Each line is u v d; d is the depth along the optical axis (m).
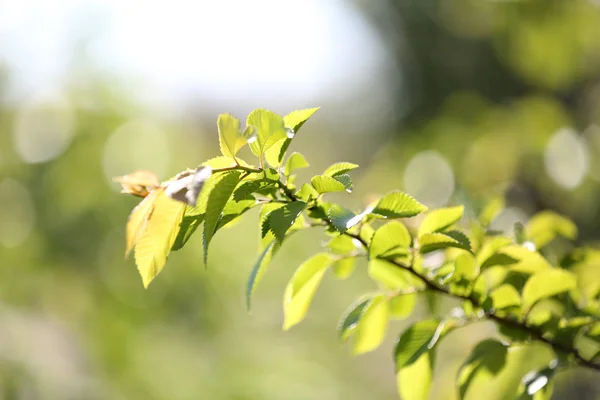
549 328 1.62
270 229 1.29
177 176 1.25
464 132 5.74
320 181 1.33
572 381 3.95
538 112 5.15
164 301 4.59
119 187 4.48
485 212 1.93
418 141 5.90
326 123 7.67
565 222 1.99
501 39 5.52
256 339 5.29
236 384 4.65
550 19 5.01
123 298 4.52
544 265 1.64
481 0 5.57
